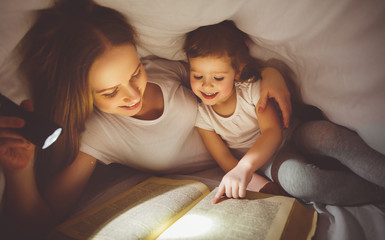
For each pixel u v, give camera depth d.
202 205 0.69
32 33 0.68
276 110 0.91
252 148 0.83
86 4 0.70
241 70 0.89
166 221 0.64
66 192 0.80
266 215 0.62
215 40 0.79
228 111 0.93
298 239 0.56
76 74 0.70
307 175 0.74
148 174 0.98
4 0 0.56
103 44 0.67
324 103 0.80
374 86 0.68
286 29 0.74
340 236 0.59
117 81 0.69
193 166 1.01
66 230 0.65
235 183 0.72
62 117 0.77
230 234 0.57
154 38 0.82
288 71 0.92
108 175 1.00
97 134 0.86
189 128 0.95
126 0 0.67
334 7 0.66
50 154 0.83
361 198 0.71
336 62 0.73
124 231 0.61
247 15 0.74
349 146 0.76
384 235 0.59
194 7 0.68
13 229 0.71
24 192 0.69
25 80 0.70
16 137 0.57
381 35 0.65
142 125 0.88
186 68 1.03
